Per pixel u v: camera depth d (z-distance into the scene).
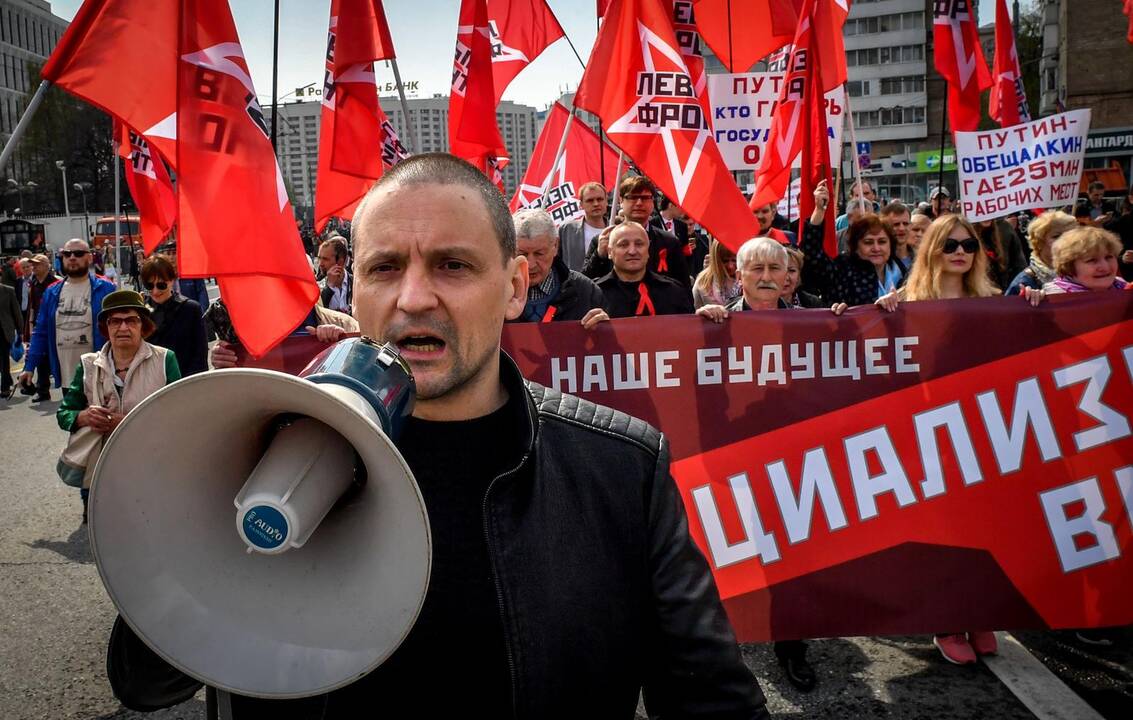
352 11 5.19
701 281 5.75
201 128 3.69
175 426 1.02
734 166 7.30
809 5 6.18
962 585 3.53
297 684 1.02
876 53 73.44
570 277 4.88
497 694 1.26
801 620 3.54
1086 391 3.57
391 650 0.99
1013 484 3.56
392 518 1.00
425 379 1.21
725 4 8.19
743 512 3.59
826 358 3.60
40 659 3.95
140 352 5.05
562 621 1.27
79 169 65.88
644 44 5.06
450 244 1.20
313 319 5.21
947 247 4.41
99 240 29.78
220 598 1.06
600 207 7.30
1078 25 39.94
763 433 3.60
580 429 1.41
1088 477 3.55
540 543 1.29
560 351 3.65
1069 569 3.53
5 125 105.00
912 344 3.59
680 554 1.38
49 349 8.20
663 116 5.05
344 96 5.26
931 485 3.56
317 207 5.83
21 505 6.32
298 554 1.11
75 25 3.66
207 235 3.66
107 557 1.00
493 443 1.35
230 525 1.11
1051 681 3.56
